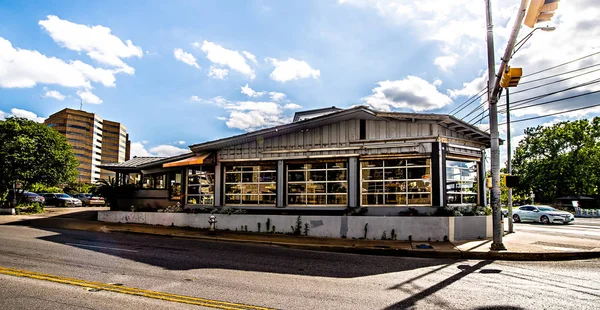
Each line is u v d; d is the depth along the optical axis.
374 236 14.75
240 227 16.98
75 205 36.31
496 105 12.74
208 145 18.89
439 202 15.57
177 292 6.78
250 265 9.64
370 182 16.72
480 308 6.18
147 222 19.59
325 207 17.33
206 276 8.19
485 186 18.41
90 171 137.00
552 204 51.44
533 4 6.96
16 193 26.61
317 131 17.73
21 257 9.86
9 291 6.63
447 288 7.56
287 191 18.09
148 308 5.80
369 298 6.67
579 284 8.14
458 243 13.77
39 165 25.67
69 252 10.83
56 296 6.37
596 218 38.09
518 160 57.91
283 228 16.20
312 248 13.27
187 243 13.77
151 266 9.13
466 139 17.50
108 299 6.24
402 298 6.71
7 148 24.44
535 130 56.22
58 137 27.52
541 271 9.68
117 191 23.02
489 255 11.84
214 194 19.50
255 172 18.86
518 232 18.77
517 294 7.15
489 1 12.91
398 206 16.16
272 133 18.02
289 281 7.90
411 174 16.19
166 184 24.58
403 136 16.34
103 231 16.98
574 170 49.78
